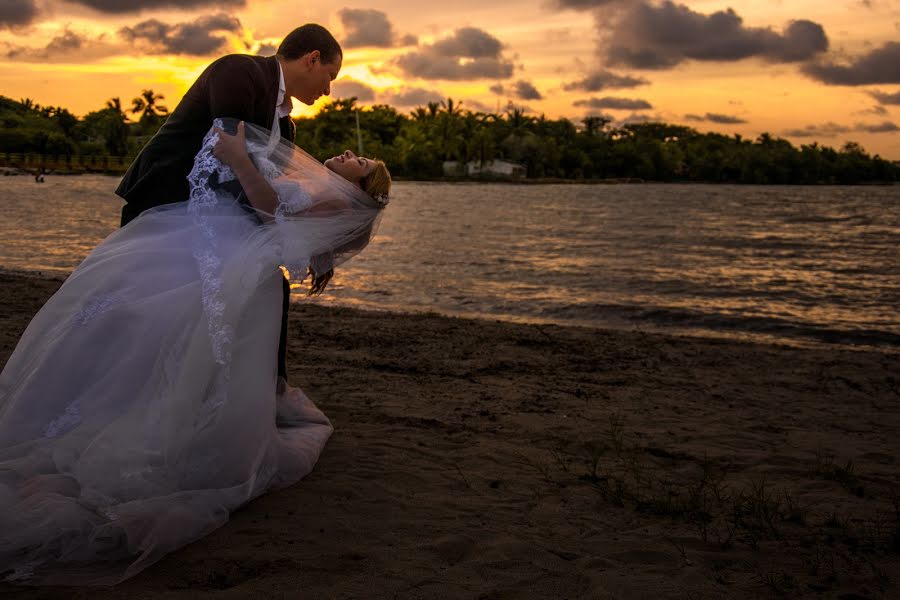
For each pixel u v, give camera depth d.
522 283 16.14
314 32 3.29
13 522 2.64
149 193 3.21
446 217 42.31
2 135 112.25
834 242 32.59
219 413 3.01
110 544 2.77
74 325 2.95
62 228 24.78
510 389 6.02
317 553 2.89
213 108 3.11
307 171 3.30
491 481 3.85
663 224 42.44
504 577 2.80
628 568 2.93
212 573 2.69
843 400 6.32
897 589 2.79
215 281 2.94
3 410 2.91
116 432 2.89
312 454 3.77
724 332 11.27
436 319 9.64
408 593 2.62
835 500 3.80
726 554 3.08
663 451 4.54
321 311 10.05
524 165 153.12
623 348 8.21
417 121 134.38
